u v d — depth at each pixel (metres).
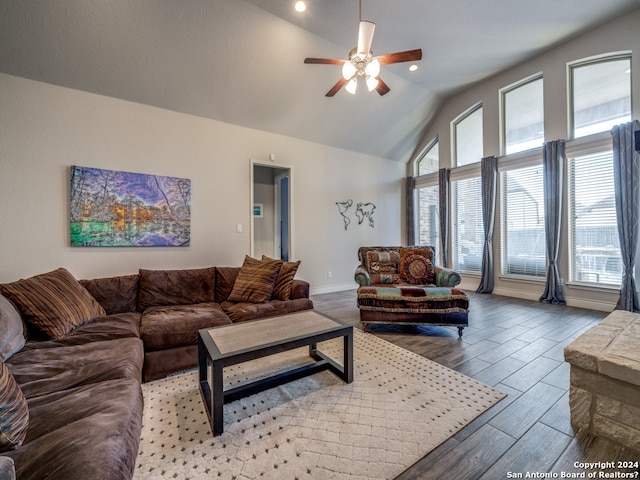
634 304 3.48
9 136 2.89
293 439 1.47
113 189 3.37
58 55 2.92
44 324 1.91
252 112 4.23
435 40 3.74
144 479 1.24
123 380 1.42
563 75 4.07
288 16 3.19
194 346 2.28
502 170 4.88
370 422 1.60
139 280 2.87
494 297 4.70
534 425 1.56
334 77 4.16
